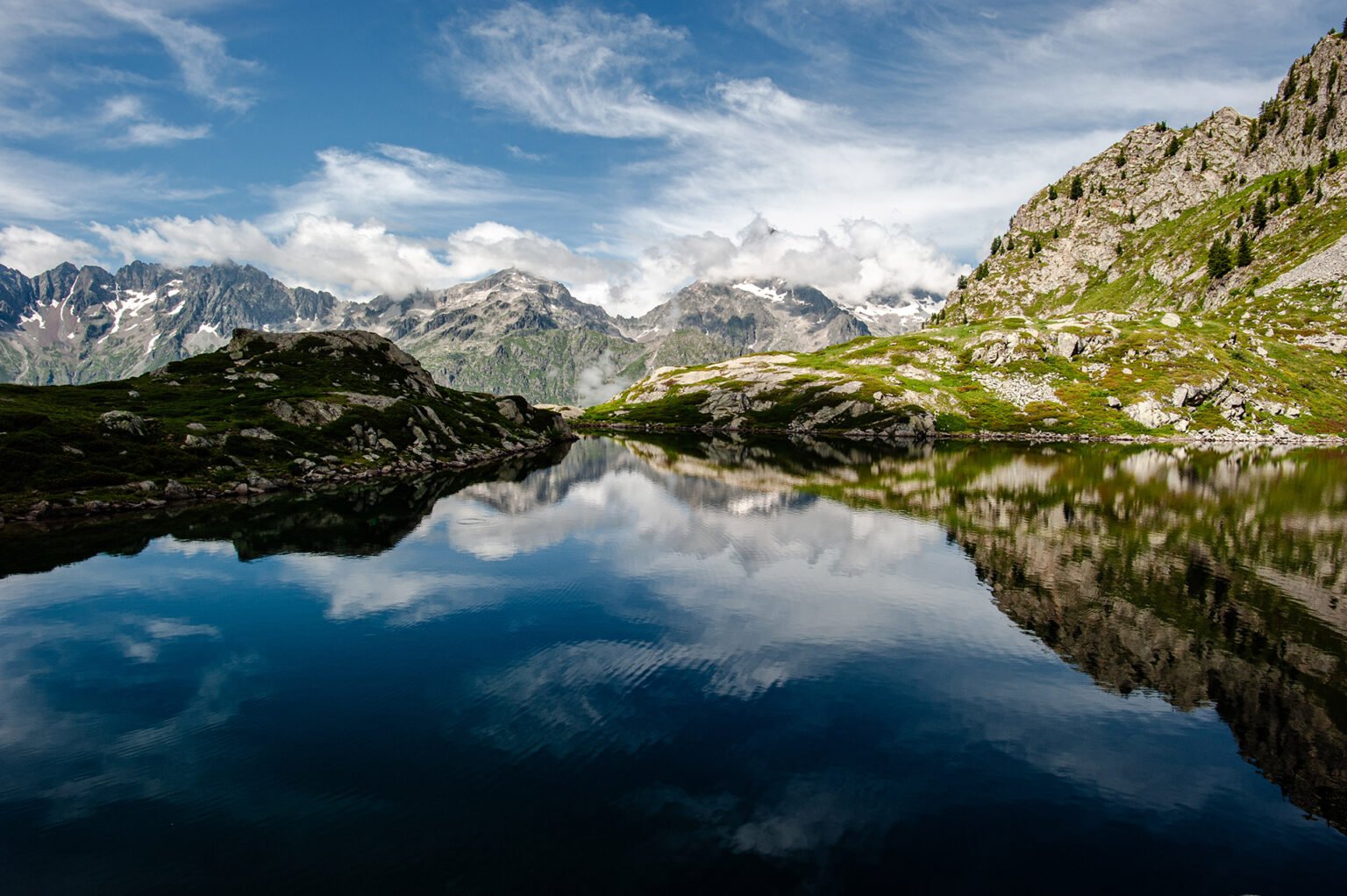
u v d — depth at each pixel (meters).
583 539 55.22
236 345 132.50
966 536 55.69
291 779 20.33
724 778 20.44
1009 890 15.82
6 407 77.88
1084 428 179.38
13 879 16.02
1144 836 17.89
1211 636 32.75
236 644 31.67
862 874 16.17
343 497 74.94
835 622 35.03
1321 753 22.19
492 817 18.39
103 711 24.92
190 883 15.87
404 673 28.34
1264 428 171.25
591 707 25.17
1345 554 48.75
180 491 70.19
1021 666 29.19
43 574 43.53
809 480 93.00
